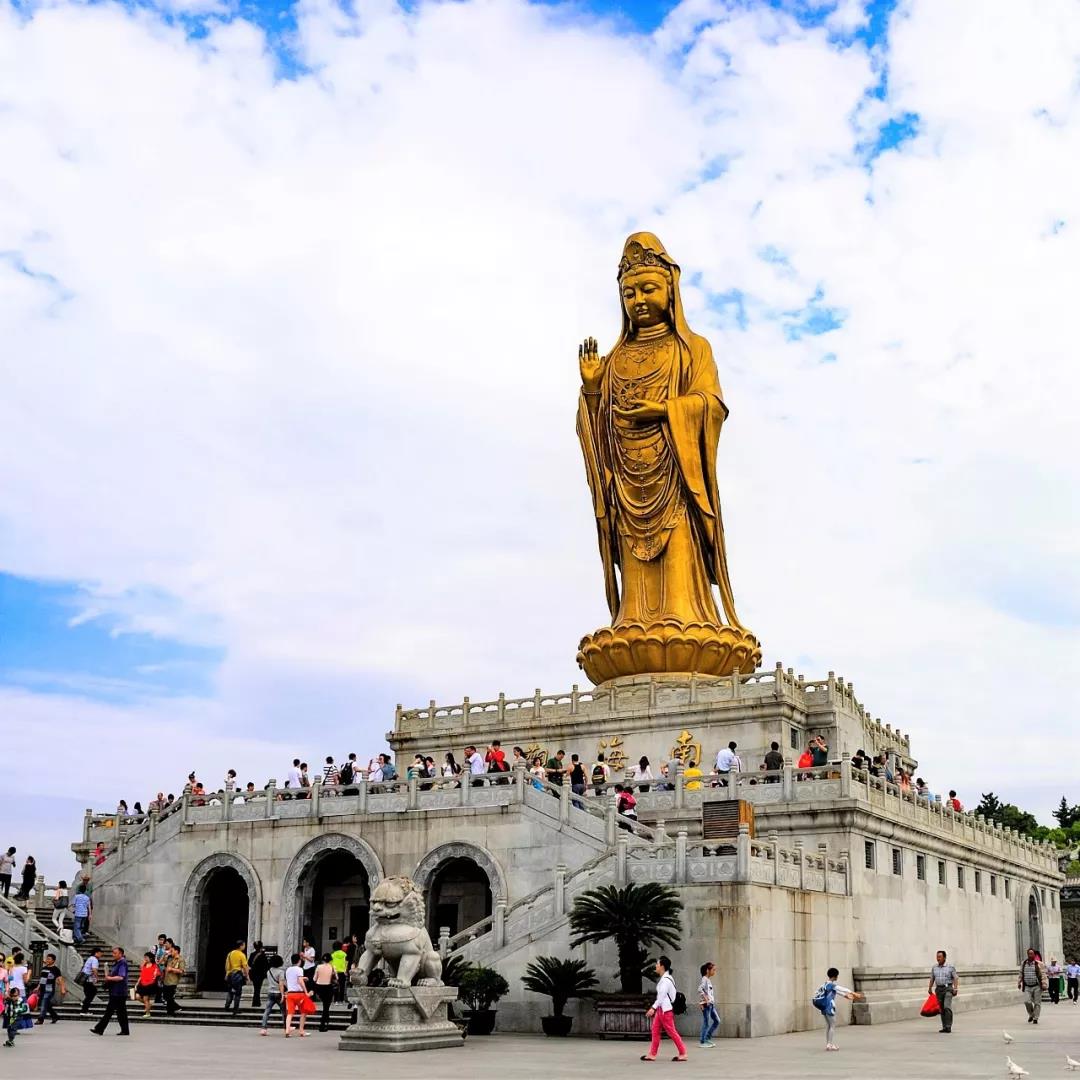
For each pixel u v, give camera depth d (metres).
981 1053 34.97
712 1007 37.19
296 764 57.31
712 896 40.72
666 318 74.69
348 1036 34.84
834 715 63.62
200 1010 45.78
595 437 74.62
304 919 53.38
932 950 57.22
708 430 72.12
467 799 50.91
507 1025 42.28
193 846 55.66
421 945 36.06
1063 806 149.38
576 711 67.06
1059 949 80.75
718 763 53.66
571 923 41.16
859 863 49.72
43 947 49.44
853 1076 28.64
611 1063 31.58
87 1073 28.67
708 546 71.81
